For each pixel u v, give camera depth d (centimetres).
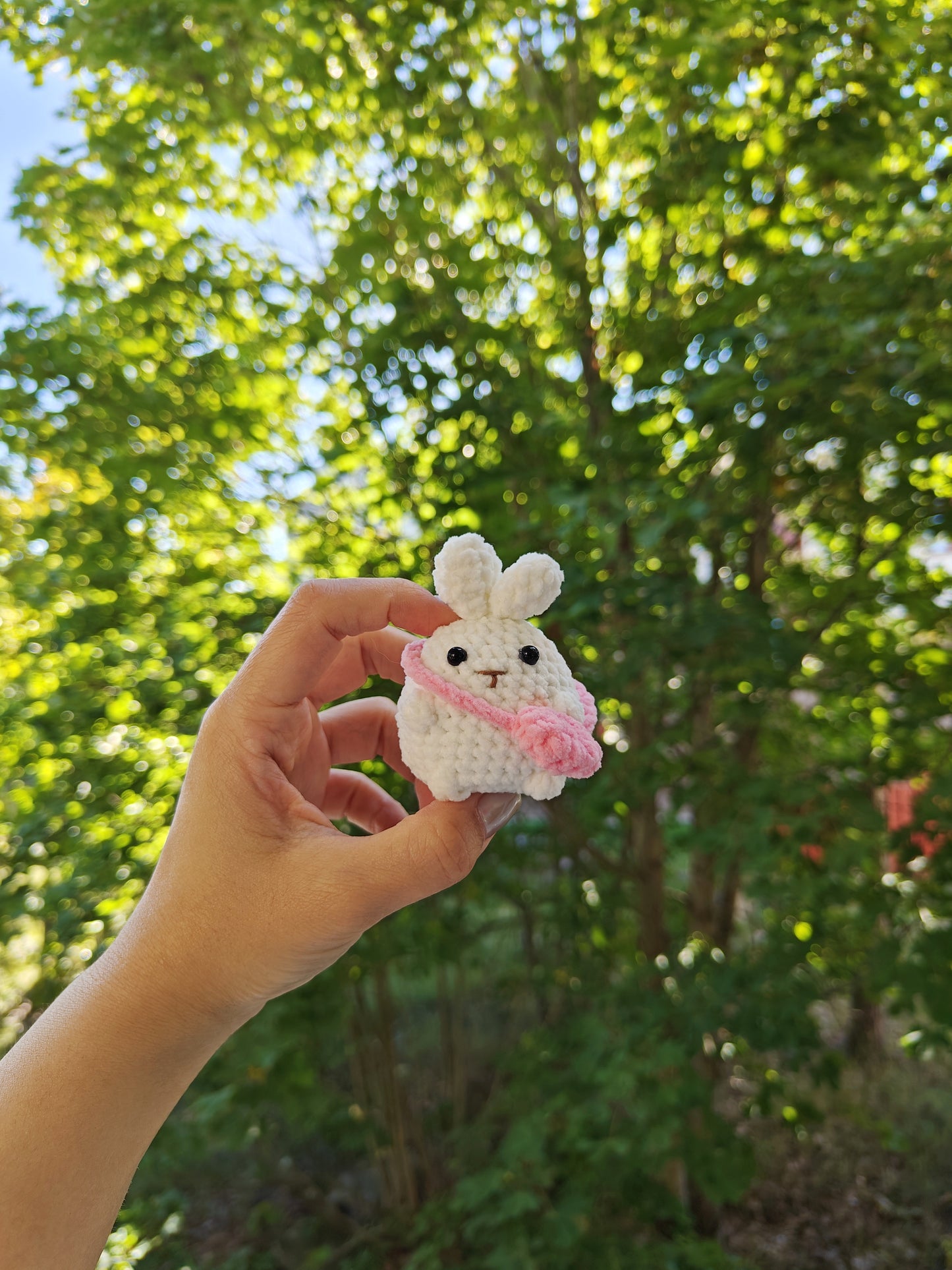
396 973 368
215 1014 76
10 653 324
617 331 300
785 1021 231
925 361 200
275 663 83
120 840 272
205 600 301
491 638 85
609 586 235
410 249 286
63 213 282
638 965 284
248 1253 326
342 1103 349
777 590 354
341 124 289
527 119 293
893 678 268
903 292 221
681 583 249
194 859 78
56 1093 68
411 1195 347
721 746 306
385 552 299
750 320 254
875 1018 437
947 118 219
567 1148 250
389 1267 334
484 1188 244
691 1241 270
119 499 283
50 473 300
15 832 275
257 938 76
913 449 235
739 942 407
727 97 260
